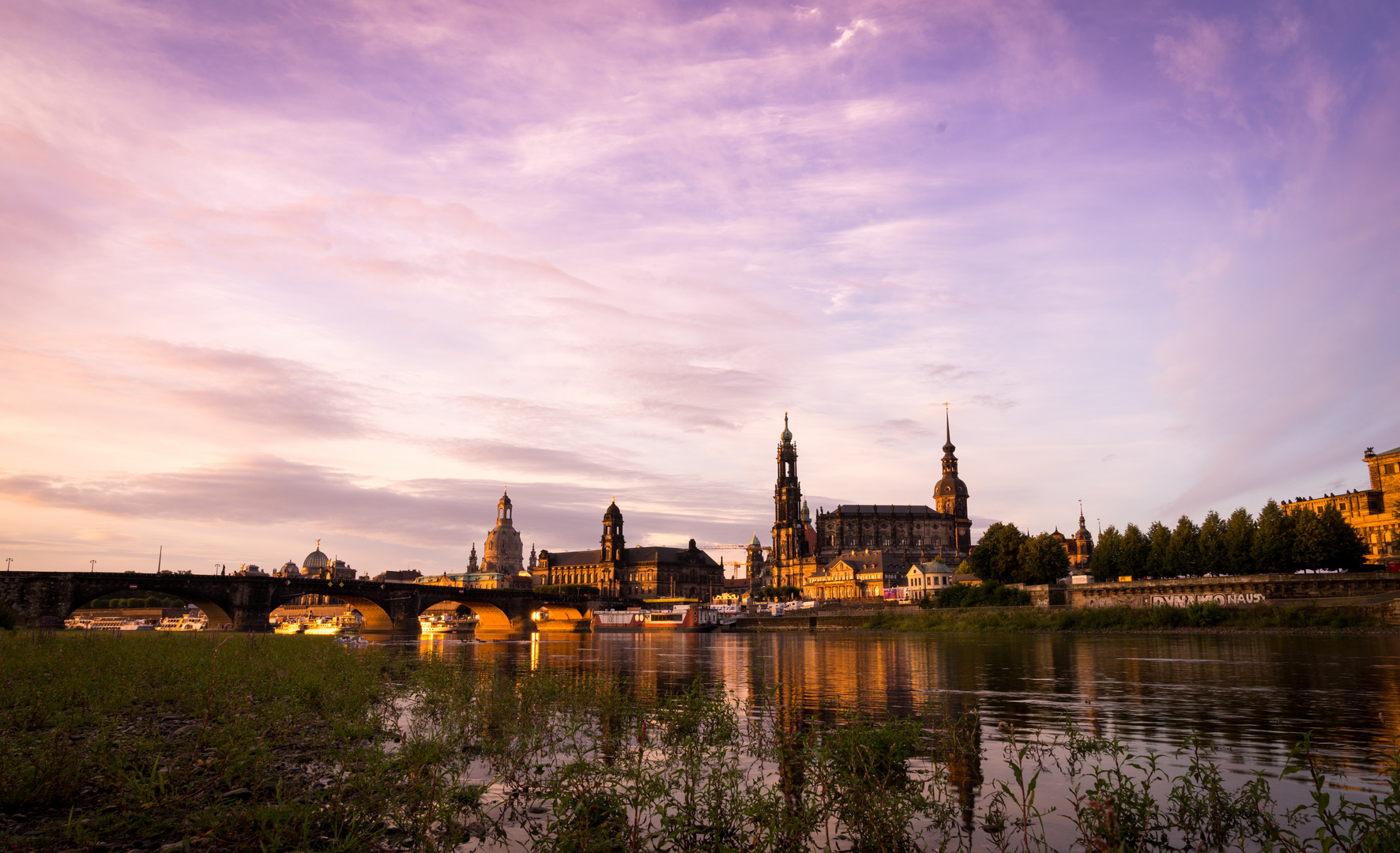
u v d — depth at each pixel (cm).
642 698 4616
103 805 2105
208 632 12200
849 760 2331
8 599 15938
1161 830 2094
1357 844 1764
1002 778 2784
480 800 2409
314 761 2769
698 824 2083
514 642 18425
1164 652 9312
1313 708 4559
